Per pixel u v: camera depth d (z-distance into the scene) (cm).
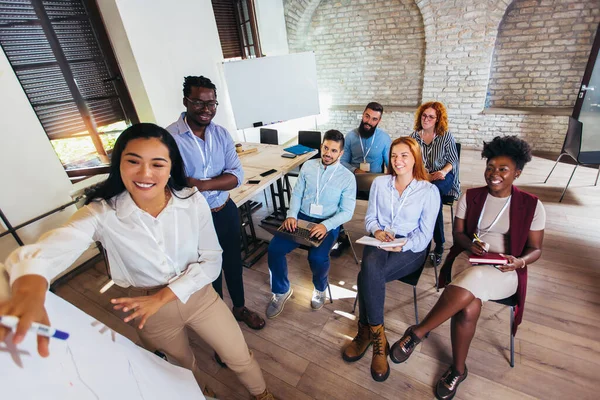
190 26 313
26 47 233
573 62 371
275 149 291
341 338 173
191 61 320
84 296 221
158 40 285
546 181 329
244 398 146
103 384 51
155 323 97
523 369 149
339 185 185
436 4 387
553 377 144
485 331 169
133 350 68
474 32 382
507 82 412
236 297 179
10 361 38
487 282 132
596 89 338
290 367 160
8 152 203
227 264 167
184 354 111
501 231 145
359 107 514
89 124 273
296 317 189
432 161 240
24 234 216
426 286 206
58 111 257
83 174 269
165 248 90
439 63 417
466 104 423
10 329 41
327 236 184
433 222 160
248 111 386
